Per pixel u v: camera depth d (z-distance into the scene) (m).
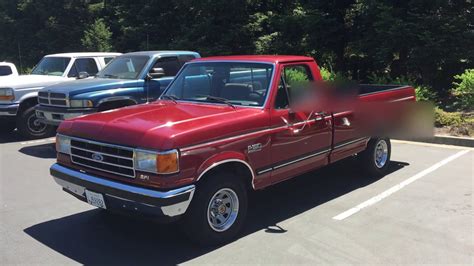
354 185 6.70
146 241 4.80
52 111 9.31
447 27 11.68
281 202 6.00
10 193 6.50
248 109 5.02
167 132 4.22
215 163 4.43
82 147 4.76
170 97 5.84
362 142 6.60
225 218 4.71
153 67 9.90
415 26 11.95
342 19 14.96
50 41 26.48
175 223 5.28
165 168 4.10
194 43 18.80
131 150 4.27
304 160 5.54
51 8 25.84
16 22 28.00
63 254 4.51
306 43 15.37
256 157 4.87
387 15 12.21
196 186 4.40
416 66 12.74
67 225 5.27
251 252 4.49
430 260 4.27
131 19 22.92
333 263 4.23
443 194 6.19
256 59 5.46
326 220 5.32
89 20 26.08
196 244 4.64
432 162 7.93
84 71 11.66
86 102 9.03
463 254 4.39
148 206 4.17
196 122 4.50
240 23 18.58
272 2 18.89
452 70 13.39
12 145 10.11
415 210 5.60
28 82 10.76
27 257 4.44
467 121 9.90
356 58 15.53
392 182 6.80
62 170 4.93
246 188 5.05
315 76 5.81
